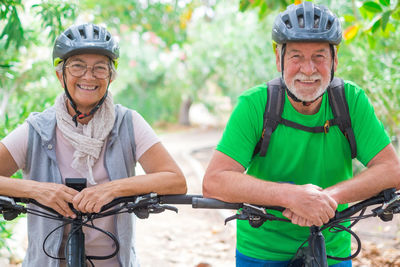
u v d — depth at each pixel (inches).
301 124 92.4
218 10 589.0
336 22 86.7
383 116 201.0
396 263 170.6
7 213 83.0
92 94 88.0
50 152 89.5
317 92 87.0
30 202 85.0
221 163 91.5
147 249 213.6
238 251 103.3
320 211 80.9
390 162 90.9
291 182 87.7
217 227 244.2
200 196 85.6
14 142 89.4
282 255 98.6
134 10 414.0
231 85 531.2
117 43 91.3
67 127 89.2
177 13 437.4
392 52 204.8
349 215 82.9
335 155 94.6
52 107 94.0
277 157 94.3
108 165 90.1
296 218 83.2
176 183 90.1
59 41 87.3
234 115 93.6
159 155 92.2
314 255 83.6
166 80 945.5
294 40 84.4
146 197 82.0
